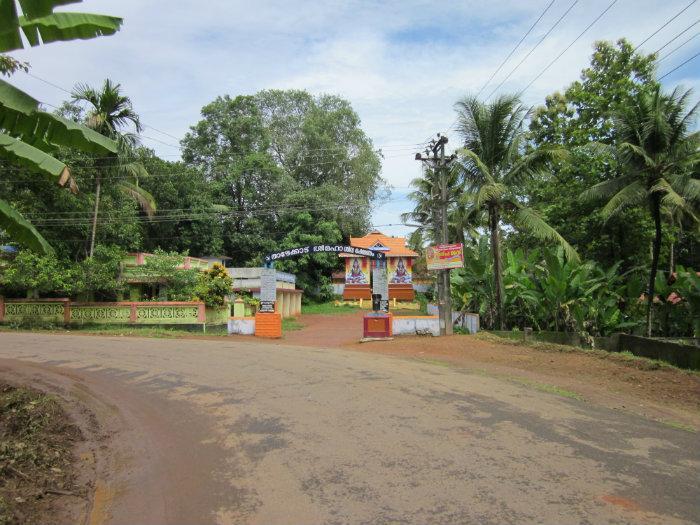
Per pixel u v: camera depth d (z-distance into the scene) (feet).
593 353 43.75
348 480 15.97
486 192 56.90
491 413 23.99
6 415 24.14
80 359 41.11
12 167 61.57
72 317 71.31
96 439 21.16
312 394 28.19
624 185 62.95
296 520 13.35
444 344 53.88
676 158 59.11
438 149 65.26
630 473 16.42
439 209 71.67
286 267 128.88
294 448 19.15
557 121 89.61
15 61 34.30
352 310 127.24
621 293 69.26
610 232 77.51
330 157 143.13
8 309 72.43
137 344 51.57
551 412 24.49
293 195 130.31
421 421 22.56
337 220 143.23
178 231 117.19
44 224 71.51
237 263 136.26
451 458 17.76
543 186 83.41
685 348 41.65
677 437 20.92
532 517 13.25
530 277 68.64
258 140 136.56
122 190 81.35
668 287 67.62
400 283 135.54
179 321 70.59
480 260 70.49
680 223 74.38
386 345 56.08
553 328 64.49
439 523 13.00
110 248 73.61
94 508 14.53
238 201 135.64
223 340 60.29
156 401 27.27
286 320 102.06
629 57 83.82
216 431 21.66
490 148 63.36
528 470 16.58
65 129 20.17
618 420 23.45
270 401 26.63
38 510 14.08
